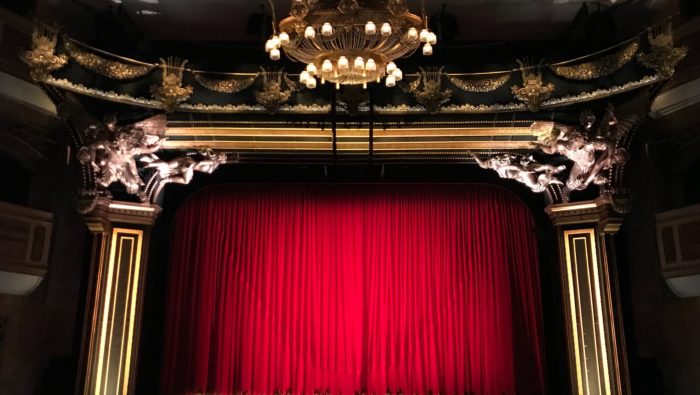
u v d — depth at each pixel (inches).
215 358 398.3
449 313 408.5
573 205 376.8
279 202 428.5
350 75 264.7
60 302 388.2
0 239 357.1
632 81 327.0
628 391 343.3
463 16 398.9
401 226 425.4
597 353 356.8
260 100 349.4
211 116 366.0
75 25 400.2
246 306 408.8
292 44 262.7
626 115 343.0
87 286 365.7
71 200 401.1
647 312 382.0
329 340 408.2
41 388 372.5
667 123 385.4
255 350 402.3
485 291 409.1
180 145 392.5
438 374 399.2
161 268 408.2
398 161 409.7
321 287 416.2
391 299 414.0
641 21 390.9
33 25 379.6
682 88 370.0
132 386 361.1
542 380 388.2
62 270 391.5
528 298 405.1
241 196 426.9
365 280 418.6
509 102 350.3
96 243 368.5
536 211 414.3
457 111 354.0
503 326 400.8
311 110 356.5
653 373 370.6
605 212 360.8
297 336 407.5
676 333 368.8
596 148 350.6
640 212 393.7
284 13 394.3
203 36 418.3
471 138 385.7
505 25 406.0
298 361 403.5
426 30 257.3
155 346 398.0
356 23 251.6
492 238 418.9
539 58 357.4
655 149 394.6
